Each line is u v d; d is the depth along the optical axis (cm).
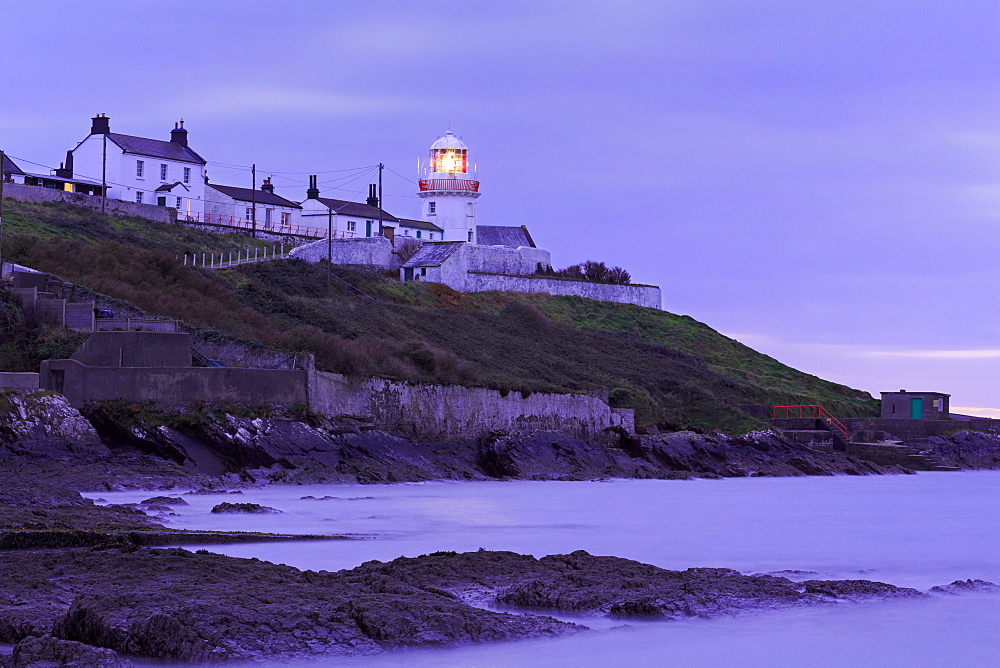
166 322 6006
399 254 11294
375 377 6347
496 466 6669
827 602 2572
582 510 4788
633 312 12412
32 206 8938
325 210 11938
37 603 2128
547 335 10319
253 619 2019
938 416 10031
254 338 6475
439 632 2081
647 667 2075
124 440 5234
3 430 4809
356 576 2439
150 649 1903
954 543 3941
